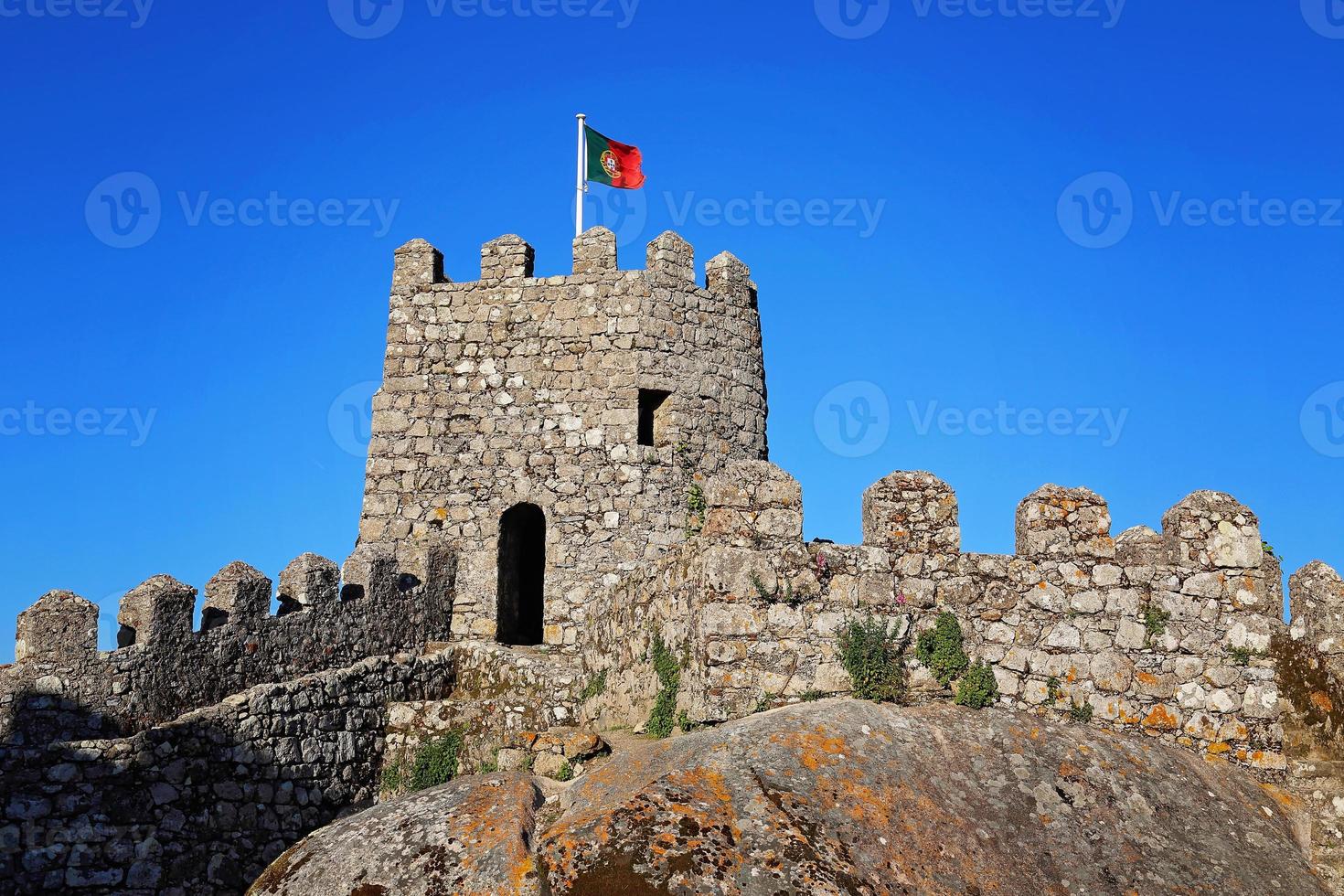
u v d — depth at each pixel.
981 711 15.37
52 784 17.73
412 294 28.00
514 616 27.62
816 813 13.04
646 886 11.96
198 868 18.69
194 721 19.08
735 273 28.70
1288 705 15.91
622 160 30.03
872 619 15.56
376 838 13.72
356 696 21.59
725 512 15.72
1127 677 15.84
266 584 21.92
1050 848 13.54
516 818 13.61
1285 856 14.44
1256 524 16.48
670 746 14.41
